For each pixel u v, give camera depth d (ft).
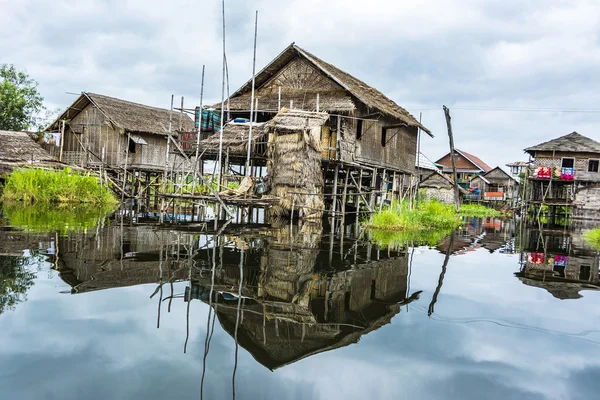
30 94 130.21
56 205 61.67
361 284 20.39
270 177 55.62
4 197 64.54
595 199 106.42
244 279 19.95
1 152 83.56
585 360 12.02
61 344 11.66
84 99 92.32
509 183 167.84
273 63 65.41
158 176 89.35
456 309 16.79
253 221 51.62
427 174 132.57
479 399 9.50
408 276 22.86
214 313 14.85
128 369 10.40
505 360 11.87
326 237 38.40
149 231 36.96
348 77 71.92
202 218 53.98
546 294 19.95
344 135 59.47
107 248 26.73
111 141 92.22
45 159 86.58
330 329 13.89
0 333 12.19
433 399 9.48
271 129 54.13
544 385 10.35
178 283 18.67
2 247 25.20
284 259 25.80
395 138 77.92
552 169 108.78
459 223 65.92
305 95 63.46
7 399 8.73
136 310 14.75
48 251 24.57
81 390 9.25
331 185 73.26
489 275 24.47
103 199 72.79
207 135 61.98
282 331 13.51
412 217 56.24
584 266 29.53
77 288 17.04
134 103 101.55
